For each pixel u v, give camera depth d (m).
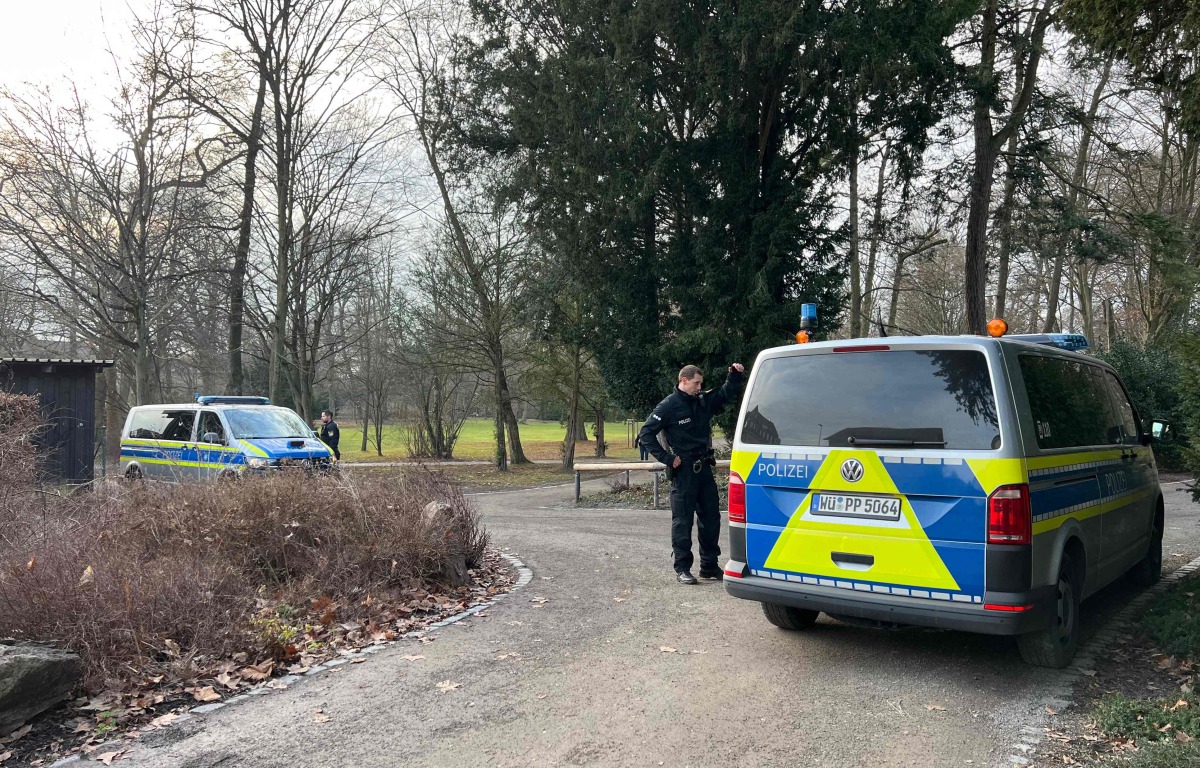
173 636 5.05
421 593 6.64
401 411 38.47
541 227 19.33
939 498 4.35
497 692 4.46
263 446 13.62
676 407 7.21
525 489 22.25
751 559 5.01
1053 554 4.47
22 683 3.98
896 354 4.72
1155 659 4.89
